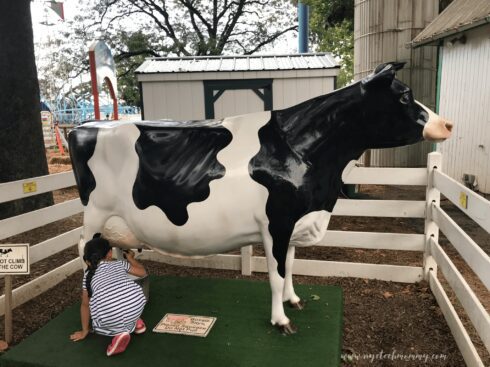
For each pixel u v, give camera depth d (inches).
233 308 136.5
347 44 916.0
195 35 883.4
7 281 125.9
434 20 377.4
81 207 189.9
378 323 135.9
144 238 119.3
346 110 109.1
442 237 225.6
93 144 120.8
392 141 111.0
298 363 106.4
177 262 189.2
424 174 160.1
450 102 340.8
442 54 352.5
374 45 422.9
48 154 623.5
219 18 906.1
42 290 161.8
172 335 120.6
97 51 173.3
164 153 113.1
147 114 280.4
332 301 140.1
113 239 127.0
